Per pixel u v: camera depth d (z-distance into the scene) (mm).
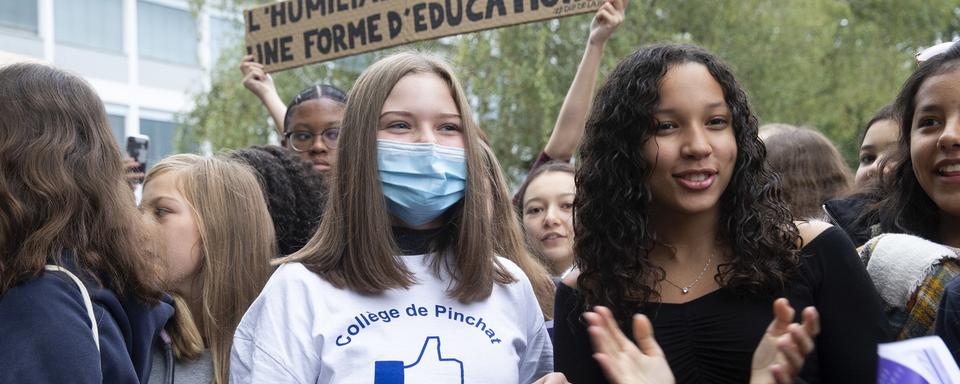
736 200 1916
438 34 3643
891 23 14047
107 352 1790
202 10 12203
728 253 1931
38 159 1812
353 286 2029
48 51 13750
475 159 2156
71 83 1945
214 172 2678
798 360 1628
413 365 1954
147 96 14773
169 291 2432
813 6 12039
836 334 1832
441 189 2090
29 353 1663
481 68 10008
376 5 3789
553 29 10242
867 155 3467
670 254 1958
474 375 1979
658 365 1705
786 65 11352
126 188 2010
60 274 1770
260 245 2672
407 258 2123
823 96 12961
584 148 2027
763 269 1855
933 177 2203
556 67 10141
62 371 1667
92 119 1946
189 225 2592
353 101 2135
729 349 1838
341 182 2100
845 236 1910
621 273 1920
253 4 11594
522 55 10164
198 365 2449
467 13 3572
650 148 1891
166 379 2291
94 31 14266
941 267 2023
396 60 2180
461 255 2102
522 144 10742
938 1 13961
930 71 2232
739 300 1879
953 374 1477
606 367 1694
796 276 1872
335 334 1967
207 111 11180
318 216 3121
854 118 13273
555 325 2064
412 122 2105
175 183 2645
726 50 11086
